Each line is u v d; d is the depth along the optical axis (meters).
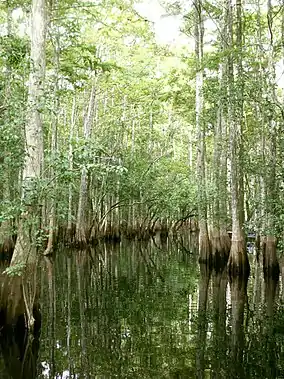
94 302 12.40
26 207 8.88
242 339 9.02
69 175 9.06
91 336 9.20
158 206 35.47
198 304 12.26
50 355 8.10
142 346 8.58
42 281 15.70
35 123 9.57
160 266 20.48
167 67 25.17
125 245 31.94
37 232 9.30
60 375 7.17
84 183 26.52
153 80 26.31
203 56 19.55
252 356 8.00
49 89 11.25
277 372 7.25
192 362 7.73
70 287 14.66
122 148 30.42
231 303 12.43
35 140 9.54
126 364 7.62
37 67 9.84
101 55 24.28
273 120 14.65
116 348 8.42
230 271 16.69
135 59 26.33
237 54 15.77
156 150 38.41
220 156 20.56
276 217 12.94
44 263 20.16
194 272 18.55
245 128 22.08
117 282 15.81
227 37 18.52
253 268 19.41
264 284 15.58
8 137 8.41
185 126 38.97
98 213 30.64
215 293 13.93
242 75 15.55
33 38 9.97
